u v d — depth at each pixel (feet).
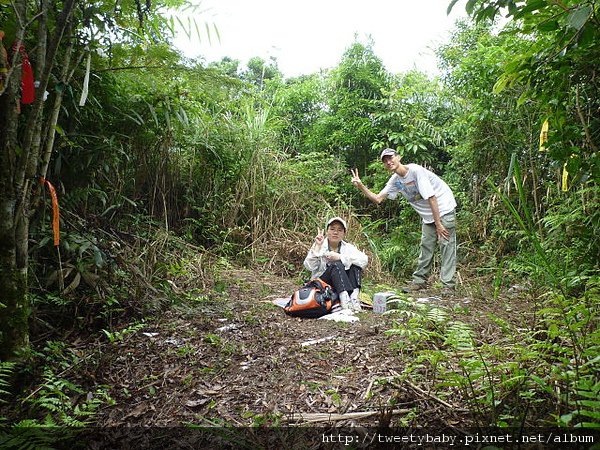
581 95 10.14
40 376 8.54
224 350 10.04
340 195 24.68
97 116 12.98
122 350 10.12
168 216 19.38
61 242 11.03
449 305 13.78
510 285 16.05
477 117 18.92
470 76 18.39
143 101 14.66
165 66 13.15
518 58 8.35
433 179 16.96
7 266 8.32
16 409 7.75
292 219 22.77
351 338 10.61
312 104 32.42
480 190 21.03
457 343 7.18
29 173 8.46
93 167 13.24
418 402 7.27
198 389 8.47
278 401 7.89
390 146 27.27
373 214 26.55
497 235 19.53
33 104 8.03
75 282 10.90
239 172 21.99
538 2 6.19
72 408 7.86
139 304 12.21
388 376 8.29
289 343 10.52
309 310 12.55
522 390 6.68
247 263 19.72
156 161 18.39
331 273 13.79
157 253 15.21
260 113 25.08
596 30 6.70
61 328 10.85
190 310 12.58
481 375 6.42
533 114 17.04
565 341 7.57
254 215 21.86
